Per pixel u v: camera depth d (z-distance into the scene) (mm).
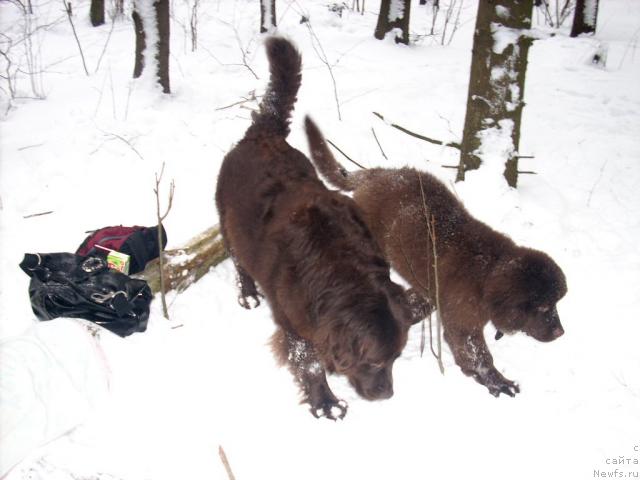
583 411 1967
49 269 2168
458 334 2074
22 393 1815
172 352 2100
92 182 2965
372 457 1819
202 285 2451
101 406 1879
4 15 5562
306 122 2535
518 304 1929
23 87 3920
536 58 5125
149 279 2299
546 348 2225
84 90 3848
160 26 3654
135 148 3234
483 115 2918
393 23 5184
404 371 2113
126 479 1693
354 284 1638
